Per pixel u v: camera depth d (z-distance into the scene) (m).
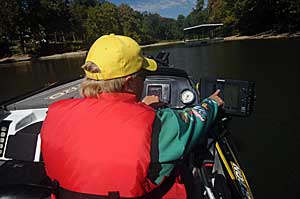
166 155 1.32
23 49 62.84
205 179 2.53
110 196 1.28
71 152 1.31
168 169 1.37
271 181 4.95
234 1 75.38
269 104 8.94
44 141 1.42
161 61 5.59
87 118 1.34
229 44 46.69
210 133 2.36
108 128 1.30
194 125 1.45
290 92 10.22
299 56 20.52
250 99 2.15
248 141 6.43
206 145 2.31
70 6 88.31
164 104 2.17
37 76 25.53
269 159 5.62
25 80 22.98
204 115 1.53
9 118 3.03
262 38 57.34
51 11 69.44
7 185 1.90
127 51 1.39
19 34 61.62
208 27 66.31
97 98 1.40
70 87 4.79
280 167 5.32
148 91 4.33
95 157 1.27
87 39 81.38
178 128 1.36
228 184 2.80
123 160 1.26
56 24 71.81
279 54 23.47
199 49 40.06
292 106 8.60
